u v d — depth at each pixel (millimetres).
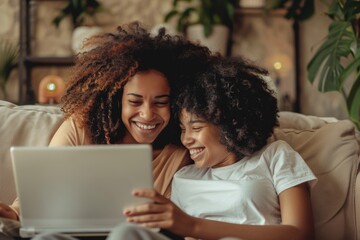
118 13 4082
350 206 1594
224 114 1459
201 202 1512
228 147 1491
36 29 4066
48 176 1226
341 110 3922
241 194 1440
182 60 1583
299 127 1824
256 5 3994
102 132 1624
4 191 1633
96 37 1745
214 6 3863
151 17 4090
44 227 1278
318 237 1583
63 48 4059
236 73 1503
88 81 1617
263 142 1517
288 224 1365
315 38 4023
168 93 1556
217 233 1296
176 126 1636
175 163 1648
